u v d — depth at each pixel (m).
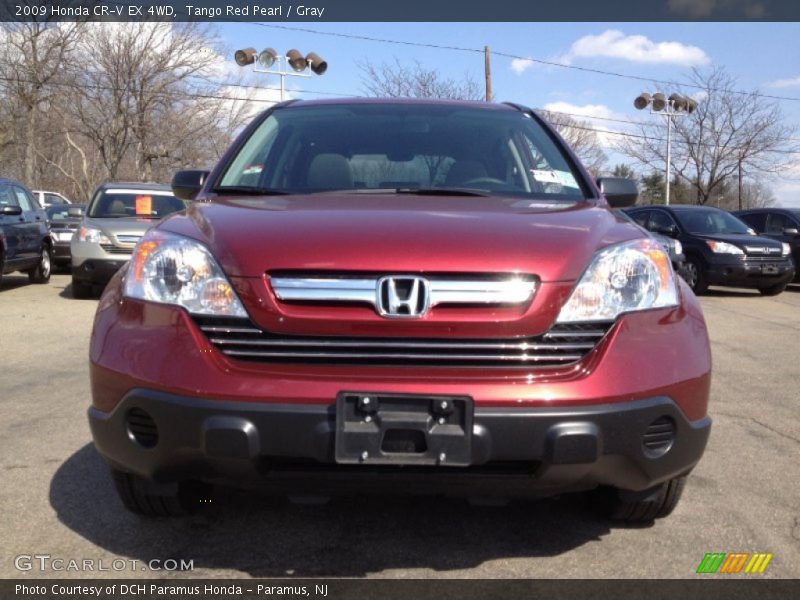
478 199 3.32
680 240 13.98
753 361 7.23
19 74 34.38
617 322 2.67
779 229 15.87
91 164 43.44
